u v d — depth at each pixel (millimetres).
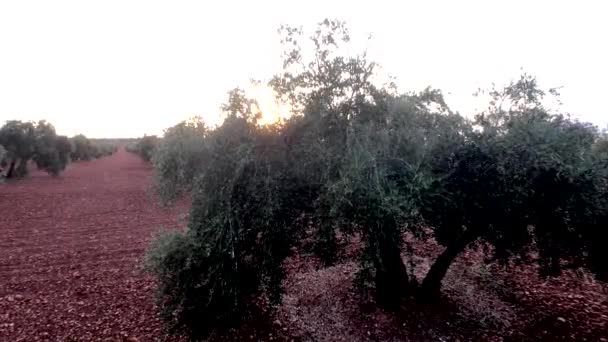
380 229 6105
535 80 7270
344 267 11188
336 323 8344
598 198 6766
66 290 10531
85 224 18969
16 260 13273
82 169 51969
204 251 6531
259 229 6828
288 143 7246
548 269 8008
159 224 18797
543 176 6730
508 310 8914
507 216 7164
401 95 7535
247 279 7109
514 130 6676
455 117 7246
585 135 6867
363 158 6223
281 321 8469
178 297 6797
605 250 7379
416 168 6160
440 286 9258
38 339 7961
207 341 7734
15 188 31031
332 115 7297
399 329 8070
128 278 11391
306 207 7199
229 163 6871
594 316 8562
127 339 7871
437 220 7316
